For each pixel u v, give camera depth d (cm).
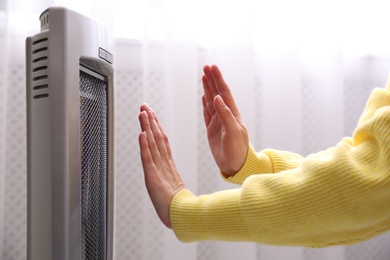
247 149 76
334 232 56
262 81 130
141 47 120
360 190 52
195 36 120
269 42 130
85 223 59
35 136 53
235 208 58
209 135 78
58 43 51
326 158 57
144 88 117
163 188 66
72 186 52
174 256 116
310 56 135
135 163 119
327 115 134
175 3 119
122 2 119
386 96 60
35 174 53
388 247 138
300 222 54
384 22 140
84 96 59
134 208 119
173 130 118
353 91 140
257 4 129
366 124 56
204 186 126
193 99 119
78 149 53
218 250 122
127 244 118
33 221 53
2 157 105
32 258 53
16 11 110
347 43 138
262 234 57
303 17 132
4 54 106
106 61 63
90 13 112
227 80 124
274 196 56
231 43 124
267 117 130
